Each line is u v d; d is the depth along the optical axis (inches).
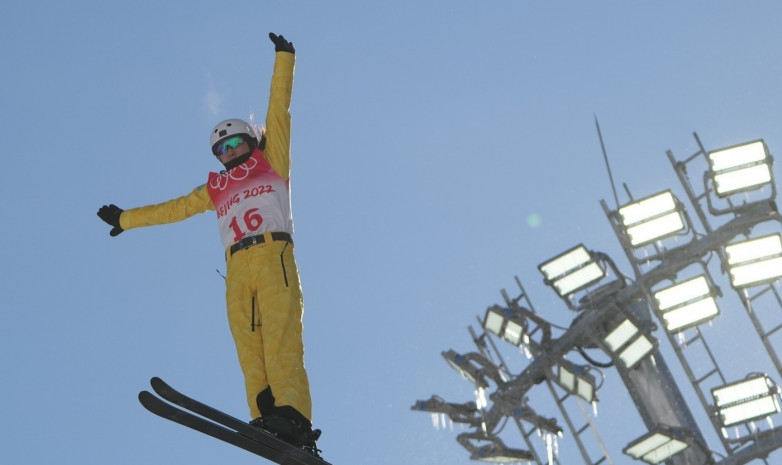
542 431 1027.9
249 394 484.4
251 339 490.9
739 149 994.7
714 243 988.6
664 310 981.8
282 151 516.1
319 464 457.7
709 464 964.6
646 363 1003.9
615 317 1002.1
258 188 508.1
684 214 999.6
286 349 482.0
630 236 1005.8
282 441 452.1
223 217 509.7
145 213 529.0
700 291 976.9
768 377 960.3
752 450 950.4
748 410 957.8
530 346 1029.2
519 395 1030.4
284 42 528.7
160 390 428.1
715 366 976.9
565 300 1017.5
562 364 1011.3
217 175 518.6
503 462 1044.5
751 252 978.7
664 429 955.3
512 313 1026.7
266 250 497.4
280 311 487.8
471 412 1059.3
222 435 446.3
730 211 991.0
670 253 997.8
